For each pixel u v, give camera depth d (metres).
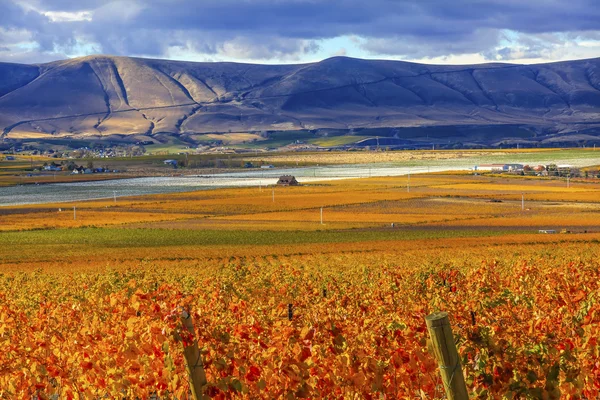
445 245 94.56
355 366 12.02
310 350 12.06
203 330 12.44
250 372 11.36
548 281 26.61
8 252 100.00
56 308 21.58
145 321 13.36
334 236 113.00
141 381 12.77
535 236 103.69
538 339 13.02
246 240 109.81
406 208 155.88
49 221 144.62
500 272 38.72
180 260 85.06
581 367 11.30
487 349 11.64
